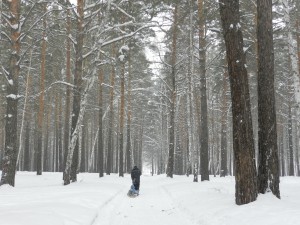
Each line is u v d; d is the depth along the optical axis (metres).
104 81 39.16
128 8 21.44
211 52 37.69
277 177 10.76
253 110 39.47
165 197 16.83
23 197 13.18
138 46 26.95
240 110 10.42
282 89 36.09
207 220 9.66
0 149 46.47
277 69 30.92
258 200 10.07
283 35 22.41
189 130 31.47
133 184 17.89
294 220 7.45
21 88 37.75
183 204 13.24
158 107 55.75
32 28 18.66
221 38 25.08
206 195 13.95
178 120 49.03
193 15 25.38
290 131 40.25
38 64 33.78
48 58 32.66
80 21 20.86
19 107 40.06
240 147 10.36
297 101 15.91
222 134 34.75
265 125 10.90
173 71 30.94
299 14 20.81
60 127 44.00
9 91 17.66
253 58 24.27
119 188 20.30
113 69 34.62
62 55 32.19
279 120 44.91
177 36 30.64
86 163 58.62
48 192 15.18
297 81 15.94
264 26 11.20
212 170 51.16
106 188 18.84
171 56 31.16
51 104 45.28
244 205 9.90
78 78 20.91
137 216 11.54
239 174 10.38
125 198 16.70
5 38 18.53
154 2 21.02
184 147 56.22
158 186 23.92
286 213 8.13
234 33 10.58
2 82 31.95
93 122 54.75
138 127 60.22
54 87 39.34
